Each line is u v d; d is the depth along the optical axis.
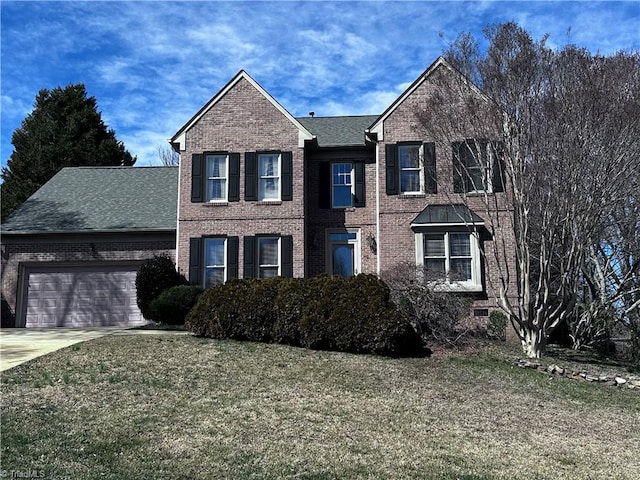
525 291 14.94
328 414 9.34
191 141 20.44
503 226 18.17
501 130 14.38
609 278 19.62
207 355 12.79
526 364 14.19
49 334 16.27
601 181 13.71
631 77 13.54
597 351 17.94
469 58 14.75
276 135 20.28
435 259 18.48
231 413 9.06
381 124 19.61
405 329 14.14
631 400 12.39
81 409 8.75
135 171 24.86
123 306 20.88
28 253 21.11
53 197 23.06
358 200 20.67
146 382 10.48
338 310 14.11
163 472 6.59
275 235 19.75
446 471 7.08
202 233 19.88
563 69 13.69
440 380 12.34
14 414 8.25
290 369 12.09
